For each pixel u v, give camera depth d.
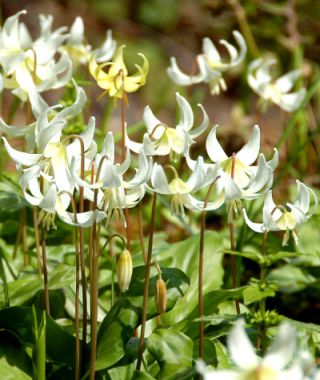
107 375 4.48
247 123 9.84
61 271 5.32
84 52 6.60
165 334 4.31
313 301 6.37
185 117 4.74
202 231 4.39
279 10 10.08
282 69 10.91
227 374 2.99
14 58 5.20
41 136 4.03
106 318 4.50
